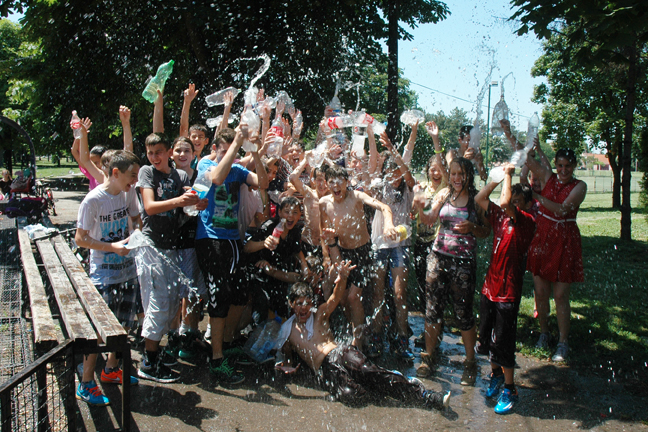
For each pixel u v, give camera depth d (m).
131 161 3.09
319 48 9.56
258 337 3.69
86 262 5.22
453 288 3.59
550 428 2.89
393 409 3.06
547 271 4.09
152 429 2.73
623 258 8.02
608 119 18.88
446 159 4.48
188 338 3.86
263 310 3.92
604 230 11.52
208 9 8.13
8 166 28.81
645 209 10.48
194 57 9.18
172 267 3.36
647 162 10.34
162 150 3.29
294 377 3.48
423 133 11.04
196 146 4.01
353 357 3.21
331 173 3.72
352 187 4.36
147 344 3.32
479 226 3.50
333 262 3.85
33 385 2.64
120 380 3.28
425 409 3.08
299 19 9.15
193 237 3.62
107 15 8.72
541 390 3.41
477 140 4.27
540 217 4.23
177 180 3.41
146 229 3.31
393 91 10.56
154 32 8.98
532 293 5.84
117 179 3.10
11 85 12.44
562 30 5.80
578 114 20.19
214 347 3.43
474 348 4.02
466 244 3.54
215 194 3.43
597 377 3.63
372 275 3.97
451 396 3.30
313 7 9.06
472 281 3.56
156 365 3.37
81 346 2.36
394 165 4.31
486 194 3.36
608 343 4.25
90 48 9.18
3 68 9.82
